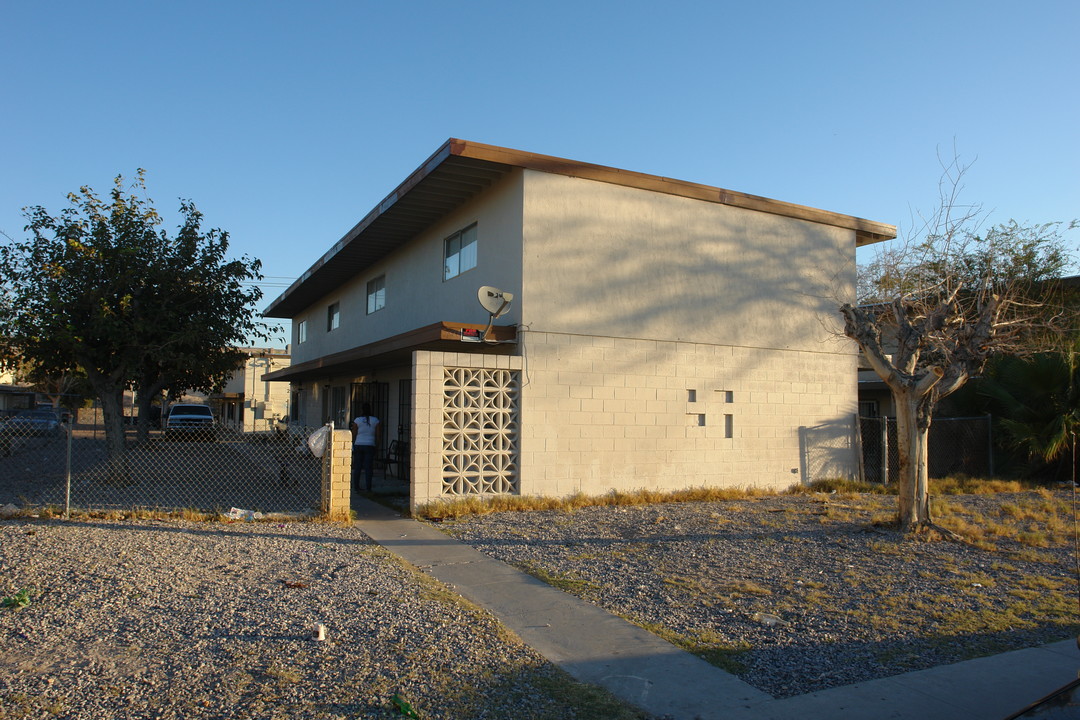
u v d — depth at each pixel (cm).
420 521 1101
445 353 1182
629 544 943
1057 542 984
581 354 1299
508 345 1295
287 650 525
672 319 1404
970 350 1038
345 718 421
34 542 821
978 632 605
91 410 4431
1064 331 1708
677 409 1400
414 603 655
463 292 1451
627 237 1361
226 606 624
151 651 514
